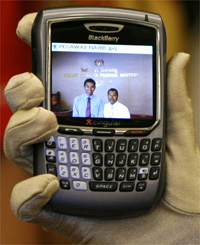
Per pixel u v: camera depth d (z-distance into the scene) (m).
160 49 0.77
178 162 0.78
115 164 0.74
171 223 0.77
